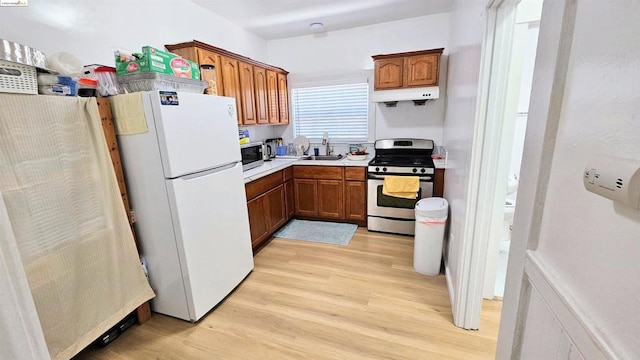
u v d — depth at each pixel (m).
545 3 0.66
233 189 2.14
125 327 1.77
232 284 2.15
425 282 2.23
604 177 0.43
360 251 2.80
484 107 1.45
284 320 1.84
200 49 2.38
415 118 3.49
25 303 0.73
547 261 0.64
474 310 1.68
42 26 1.66
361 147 3.81
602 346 0.45
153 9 2.31
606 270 0.46
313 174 3.49
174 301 1.86
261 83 3.31
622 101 0.43
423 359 1.51
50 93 1.38
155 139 1.59
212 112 1.90
